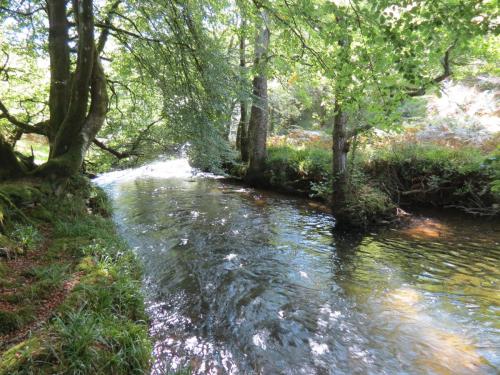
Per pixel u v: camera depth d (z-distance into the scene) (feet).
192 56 27.63
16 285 14.14
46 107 40.81
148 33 29.94
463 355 14.66
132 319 15.55
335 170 32.60
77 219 24.73
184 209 38.96
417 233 29.86
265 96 50.42
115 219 33.91
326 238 29.32
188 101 28.50
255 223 33.63
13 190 21.81
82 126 27.07
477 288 20.25
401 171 37.88
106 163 45.44
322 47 21.29
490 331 16.21
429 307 18.35
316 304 18.76
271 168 50.62
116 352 12.17
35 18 34.99
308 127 77.25
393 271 22.75
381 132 43.27
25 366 9.87
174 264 23.47
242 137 59.57
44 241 19.83
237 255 25.43
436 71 26.37
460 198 34.65
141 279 20.71
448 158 35.53
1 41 34.68
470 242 27.35
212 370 13.56
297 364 14.16
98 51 31.07
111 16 30.25
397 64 13.28
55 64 27.63
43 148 65.31
